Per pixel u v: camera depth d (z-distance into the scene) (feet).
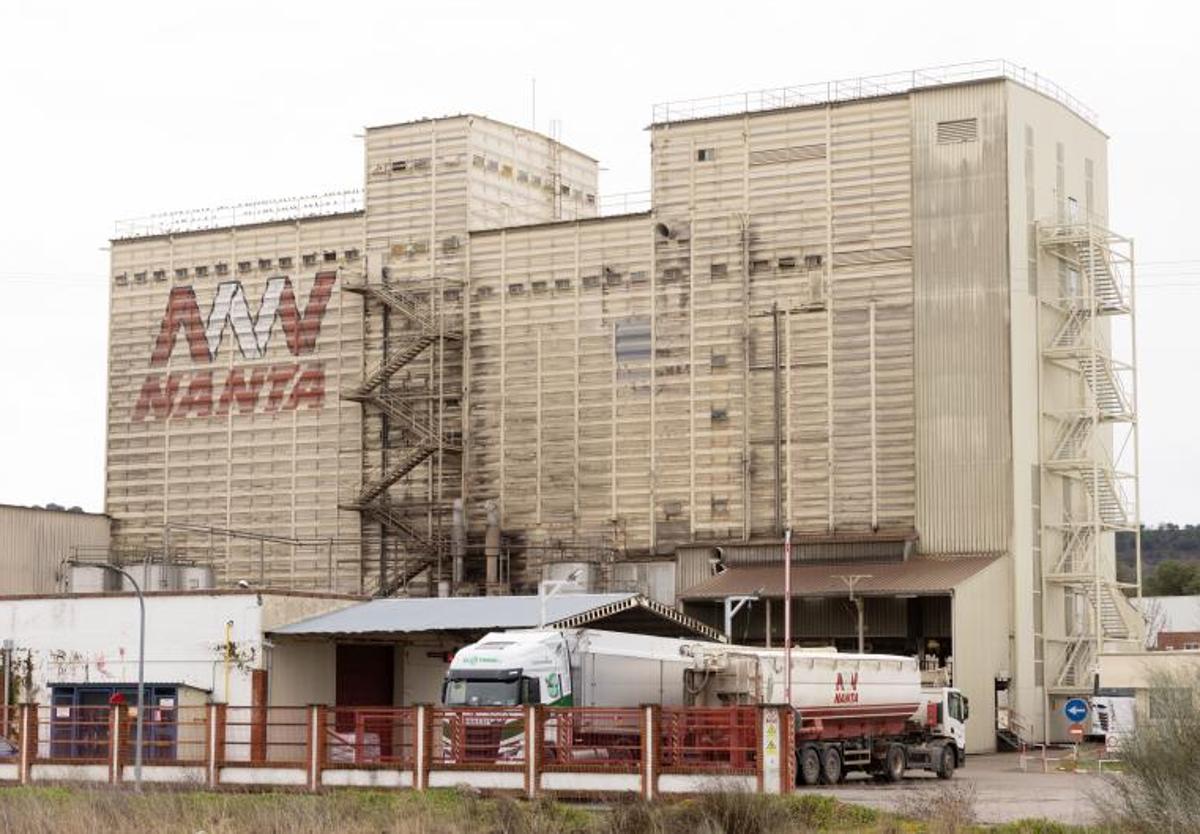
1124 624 293.02
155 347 357.20
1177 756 132.67
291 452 339.57
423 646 231.71
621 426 309.42
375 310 334.24
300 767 176.04
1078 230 289.33
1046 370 291.99
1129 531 302.66
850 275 292.81
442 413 323.57
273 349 344.69
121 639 225.15
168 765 185.16
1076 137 310.24
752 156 302.86
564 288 317.42
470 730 169.78
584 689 181.37
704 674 191.21
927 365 285.64
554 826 136.36
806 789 188.85
